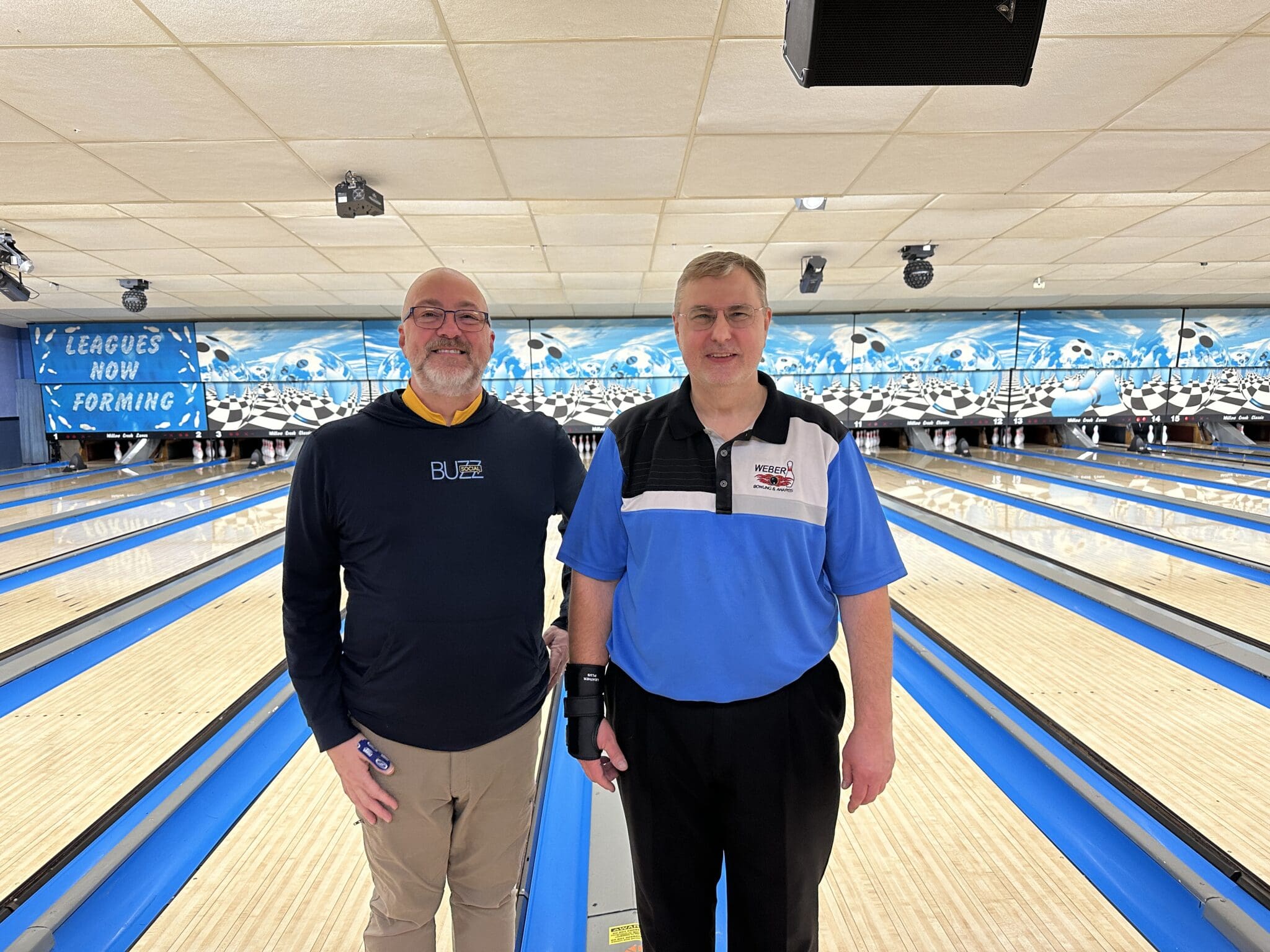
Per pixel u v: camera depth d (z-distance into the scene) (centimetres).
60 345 750
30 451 755
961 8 145
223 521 496
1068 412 823
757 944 100
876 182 336
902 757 195
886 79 157
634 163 304
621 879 149
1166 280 620
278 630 292
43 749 201
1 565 381
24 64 207
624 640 103
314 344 766
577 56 210
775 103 246
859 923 137
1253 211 397
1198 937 133
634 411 106
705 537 95
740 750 97
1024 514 485
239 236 415
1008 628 284
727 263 94
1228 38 205
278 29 192
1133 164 315
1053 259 529
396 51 205
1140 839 156
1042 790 179
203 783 185
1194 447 827
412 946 113
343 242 438
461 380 105
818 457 97
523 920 140
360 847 161
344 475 104
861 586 99
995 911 140
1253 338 803
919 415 822
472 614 105
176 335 758
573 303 705
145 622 302
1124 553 377
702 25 194
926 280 477
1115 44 209
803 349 812
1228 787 175
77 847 159
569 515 125
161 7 180
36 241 415
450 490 106
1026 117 260
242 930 137
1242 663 242
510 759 110
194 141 268
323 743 106
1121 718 210
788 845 98
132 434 770
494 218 393
